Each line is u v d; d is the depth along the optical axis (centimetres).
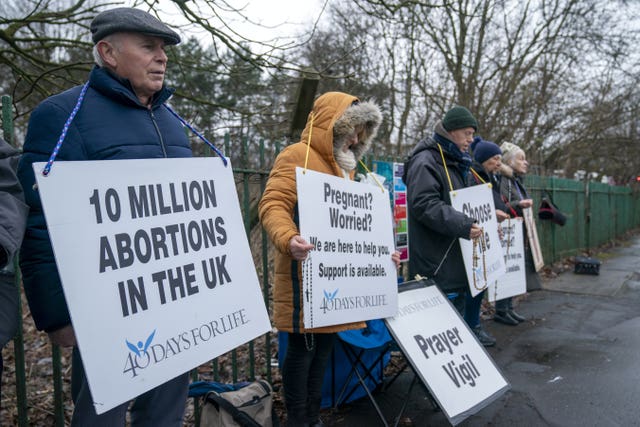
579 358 414
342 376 316
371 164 388
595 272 796
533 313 566
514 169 518
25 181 157
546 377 373
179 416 192
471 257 341
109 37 173
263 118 587
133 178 163
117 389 148
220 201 192
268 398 256
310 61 1146
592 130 1334
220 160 195
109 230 154
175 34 182
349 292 247
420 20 885
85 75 623
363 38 1098
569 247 969
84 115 167
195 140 451
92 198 151
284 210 234
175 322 167
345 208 249
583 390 348
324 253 235
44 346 517
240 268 193
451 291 348
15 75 534
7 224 133
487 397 276
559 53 1107
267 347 334
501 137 995
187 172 181
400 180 415
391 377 367
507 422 301
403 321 279
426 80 1012
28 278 155
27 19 431
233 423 238
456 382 269
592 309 583
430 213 315
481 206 358
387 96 1135
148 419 186
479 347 301
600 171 2019
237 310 188
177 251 172
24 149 160
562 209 927
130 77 176
